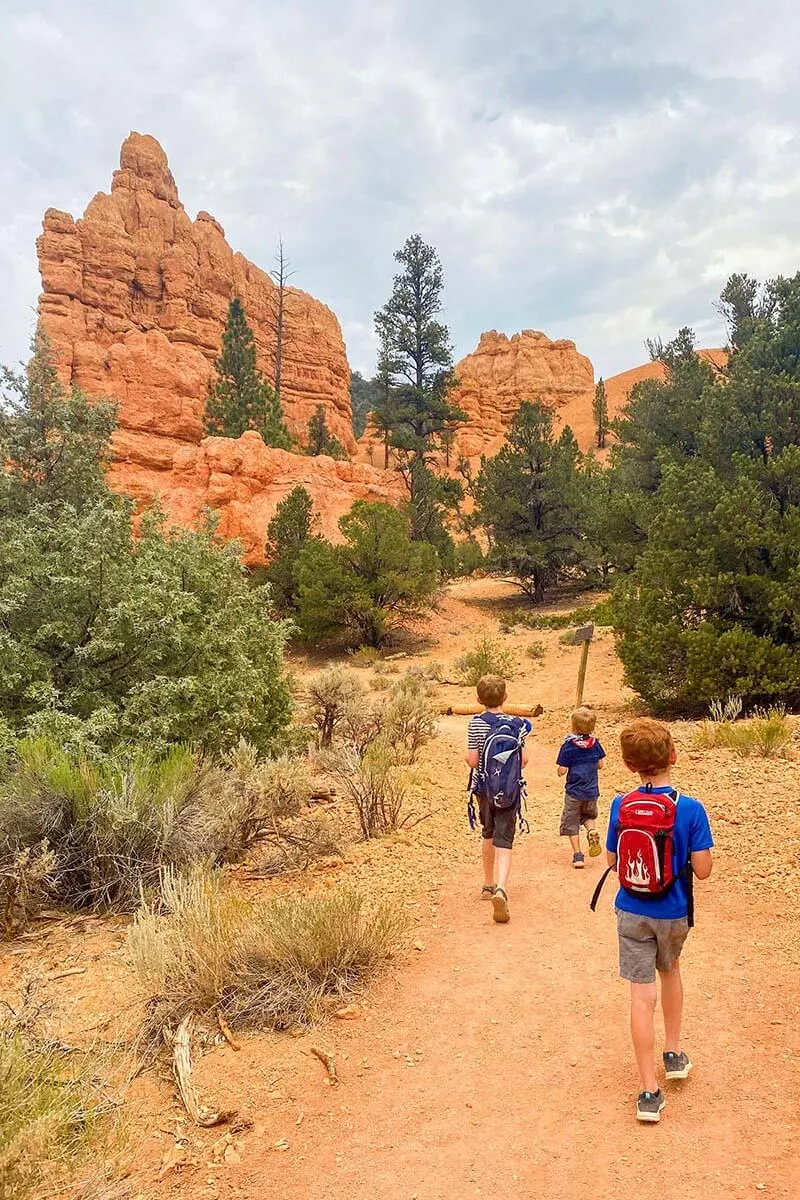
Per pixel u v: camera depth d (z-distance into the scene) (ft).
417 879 20.75
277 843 23.35
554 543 122.62
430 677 74.13
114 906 19.20
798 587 43.50
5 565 31.73
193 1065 12.65
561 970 15.38
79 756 24.23
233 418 170.71
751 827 22.00
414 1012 14.07
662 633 45.52
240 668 34.42
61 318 247.70
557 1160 10.10
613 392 447.83
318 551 100.48
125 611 30.25
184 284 277.64
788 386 50.24
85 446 46.75
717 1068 11.73
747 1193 9.25
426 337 196.54
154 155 300.20
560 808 28.55
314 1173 10.10
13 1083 9.19
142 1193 9.75
